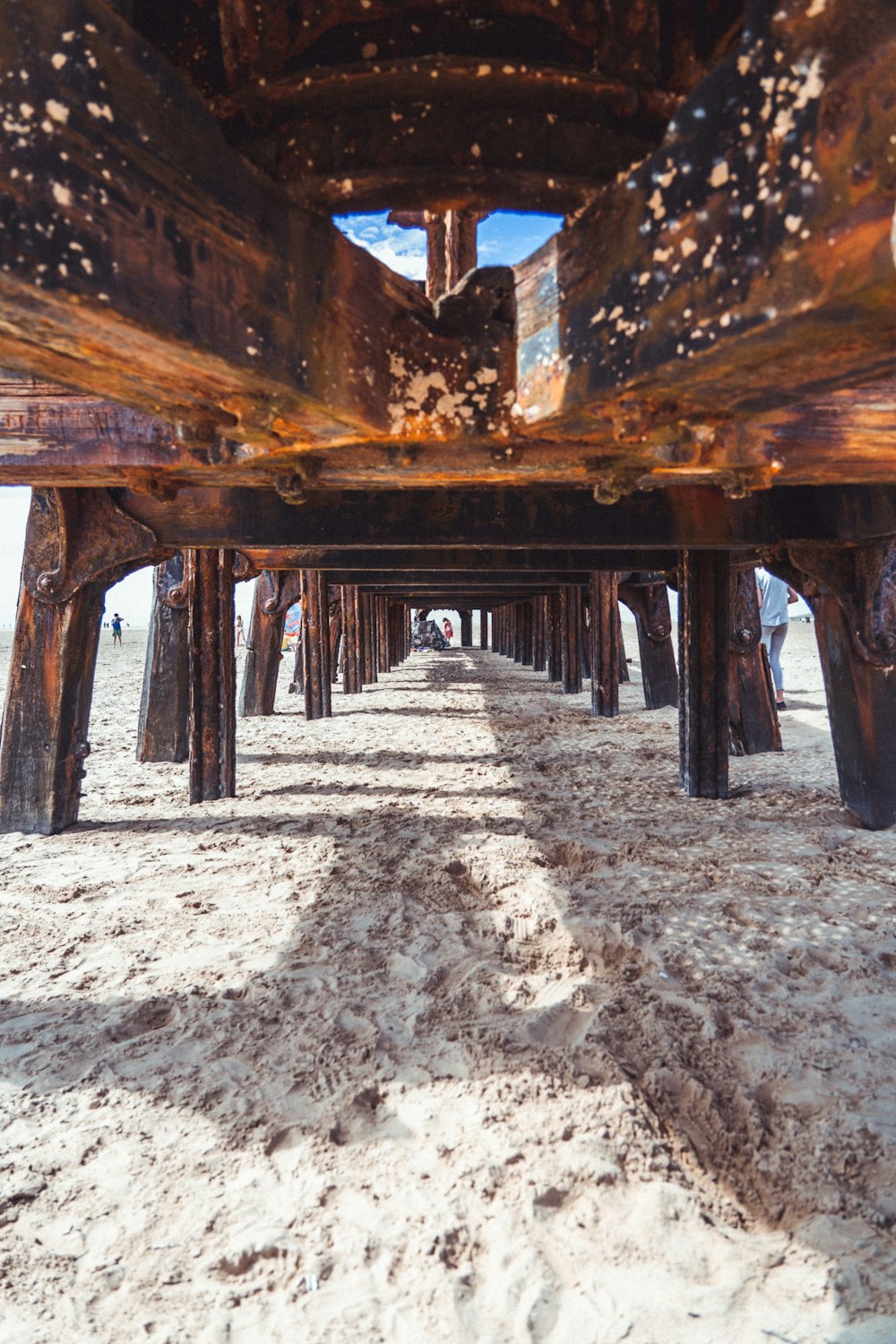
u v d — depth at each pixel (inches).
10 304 39.9
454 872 159.9
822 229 37.1
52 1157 77.5
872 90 34.5
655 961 113.0
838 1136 75.7
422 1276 62.9
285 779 255.9
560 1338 57.5
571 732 339.0
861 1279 61.4
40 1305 61.1
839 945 116.6
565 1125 78.9
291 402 56.5
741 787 227.3
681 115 45.0
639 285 49.4
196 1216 69.8
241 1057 93.4
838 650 183.8
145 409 59.4
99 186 40.1
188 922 135.4
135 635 2883.9
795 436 81.2
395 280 65.4
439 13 50.3
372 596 625.9
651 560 226.2
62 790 195.9
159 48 50.7
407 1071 89.4
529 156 51.1
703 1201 70.5
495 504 163.8
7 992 111.4
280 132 51.9
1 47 36.4
